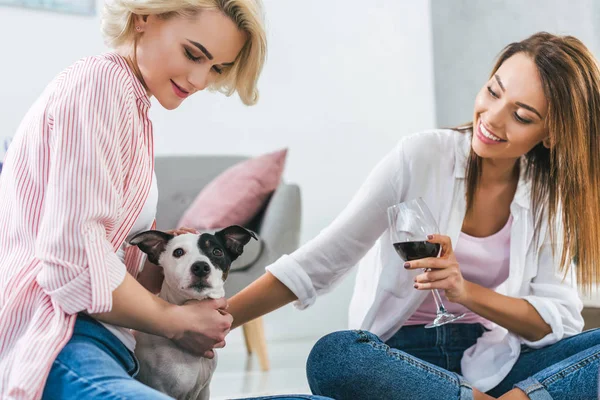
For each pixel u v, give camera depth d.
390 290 1.86
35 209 1.30
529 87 1.70
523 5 4.27
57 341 1.21
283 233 3.68
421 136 1.90
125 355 1.35
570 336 1.79
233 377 3.20
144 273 1.72
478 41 4.68
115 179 1.31
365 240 1.84
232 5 1.40
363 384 1.50
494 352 1.83
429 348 1.91
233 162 4.31
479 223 1.91
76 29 4.18
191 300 1.62
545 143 1.82
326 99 4.79
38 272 1.26
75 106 1.28
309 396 1.36
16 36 4.03
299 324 4.66
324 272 1.82
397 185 1.85
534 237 1.90
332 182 4.79
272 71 4.63
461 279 1.68
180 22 1.38
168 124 4.35
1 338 1.25
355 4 4.88
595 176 1.78
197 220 3.80
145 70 1.42
